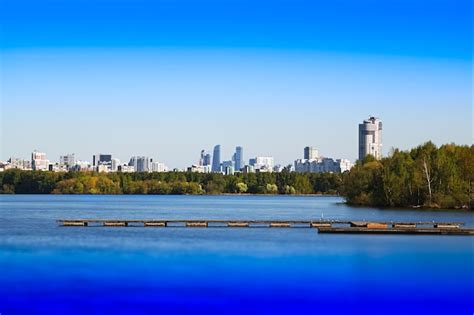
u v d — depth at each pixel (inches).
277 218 6387.8
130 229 4505.4
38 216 6491.1
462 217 5974.4
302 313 2064.5
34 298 2208.4
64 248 3321.9
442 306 2151.8
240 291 2308.1
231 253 3122.5
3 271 2640.3
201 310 2084.2
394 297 2249.0
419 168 7470.5
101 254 3095.5
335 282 2448.3
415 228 4163.4
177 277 2527.1
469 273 2618.1
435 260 2913.4
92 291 2304.4
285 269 2687.0
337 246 3388.3
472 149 7514.8
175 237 3882.9
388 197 7637.8
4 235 4018.2
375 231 4077.3
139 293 2277.3
